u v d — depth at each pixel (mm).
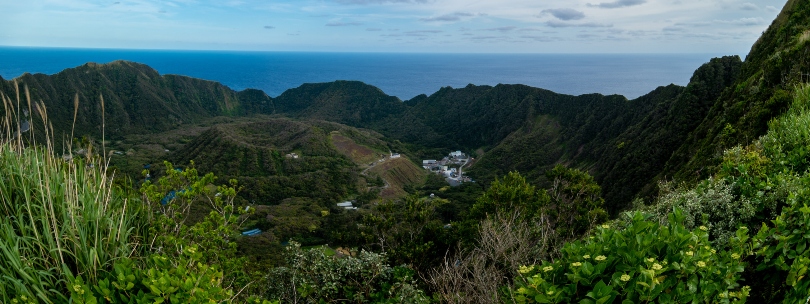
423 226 10531
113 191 4426
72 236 3309
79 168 4203
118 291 3129
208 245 5539
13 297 2967
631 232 3215
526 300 3057
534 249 5906
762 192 4492
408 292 5660
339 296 6195
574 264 2832
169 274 3322
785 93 13523
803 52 18078
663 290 2793
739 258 3277
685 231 3158
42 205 3506
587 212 10023
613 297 2664
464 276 5781
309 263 6219
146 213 4660
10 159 3895
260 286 6441
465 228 9945
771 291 3252
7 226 3152
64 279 3158
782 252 3211
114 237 3594
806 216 3203
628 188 35250
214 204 6668
